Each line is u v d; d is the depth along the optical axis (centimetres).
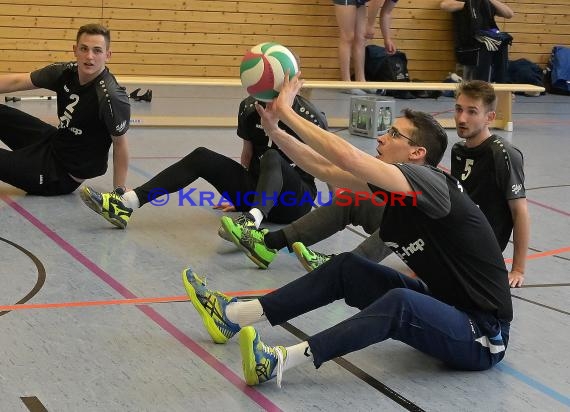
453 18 1088
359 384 283
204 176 459
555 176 660
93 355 291
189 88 1015
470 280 282
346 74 1006
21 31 938
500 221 380
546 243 476
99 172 505
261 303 297
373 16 1008
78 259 392
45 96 861
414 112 293
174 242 431
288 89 282
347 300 297
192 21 1003
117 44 982
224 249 427
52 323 316
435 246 279
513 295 384
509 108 860
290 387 278
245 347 267
